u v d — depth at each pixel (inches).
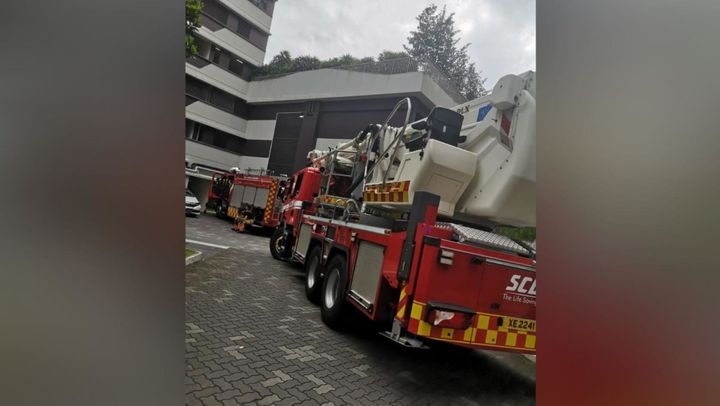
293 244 333.4
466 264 131.7
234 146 1024.2
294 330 180.4
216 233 544.4
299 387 126.6
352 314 186.9
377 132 243.1
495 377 164.9
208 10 943.0
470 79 878.4
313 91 885.8
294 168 896.3
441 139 175.0
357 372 145.6
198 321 171.6
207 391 115.4
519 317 137.7
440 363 170.9
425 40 925.8
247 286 250.5
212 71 959.6
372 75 799.7
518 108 154.6
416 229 136.5
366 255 175.5
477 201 160.9
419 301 128.4
